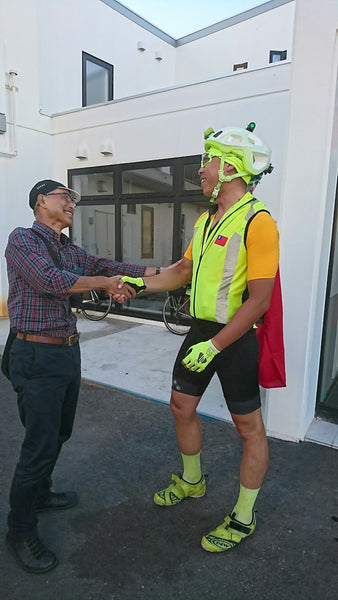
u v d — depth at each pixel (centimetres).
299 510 217
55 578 173
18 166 683
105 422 314
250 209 172
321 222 257
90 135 679
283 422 287
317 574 176
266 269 166
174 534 199
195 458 217
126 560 183
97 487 234
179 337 572
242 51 874
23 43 663
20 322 173
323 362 309
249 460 189
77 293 171
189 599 164
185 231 608
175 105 576
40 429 172
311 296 262
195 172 578
